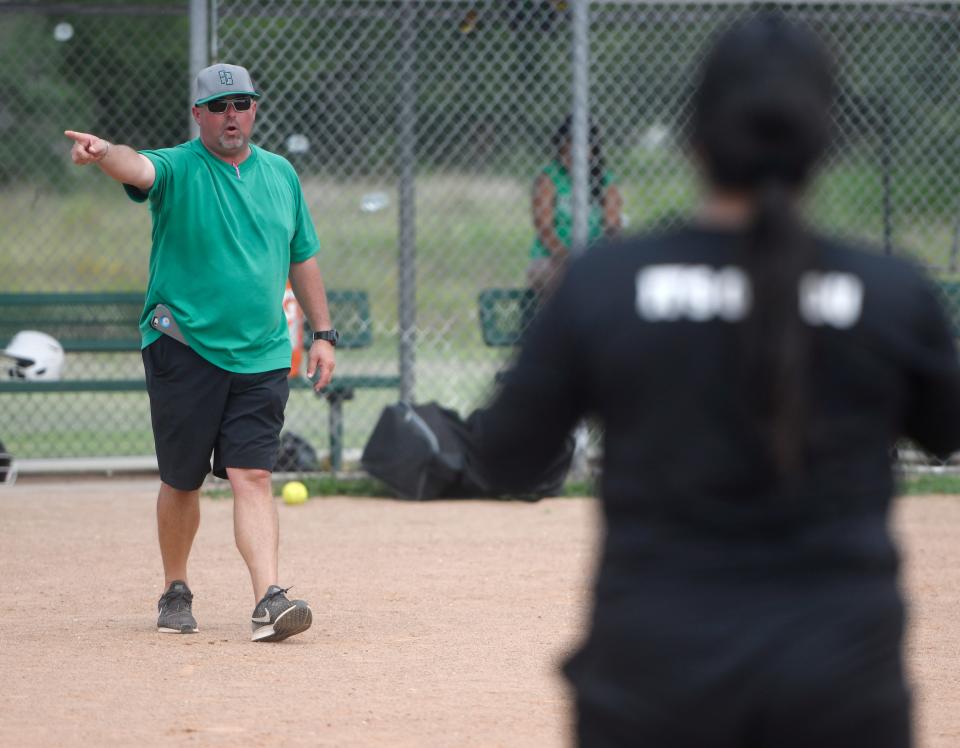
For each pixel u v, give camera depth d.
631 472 6.92
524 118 48.91
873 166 39.78
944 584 23.69
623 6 38.88
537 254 36.44
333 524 29.66
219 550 26.45
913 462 36.53
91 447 39.84
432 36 40.72
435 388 44.38
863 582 6.73
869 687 6.57
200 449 19.06
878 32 42.53
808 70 6.99
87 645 18.44
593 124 35.75
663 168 43.75
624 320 6.93
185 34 53.84
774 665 6.54
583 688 6.98
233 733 14.02
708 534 6.78
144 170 18.20
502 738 13.97
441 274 51.22
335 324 36.25
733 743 6.66
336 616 20.73
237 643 18.62
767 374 6.55
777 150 6.85
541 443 7.29
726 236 6.98
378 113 42.34
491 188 51.12
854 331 6.77
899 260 7.08
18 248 52.69
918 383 7.05
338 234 48.25
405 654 18.03
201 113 18.92
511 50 45.72
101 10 36.69
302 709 15.07
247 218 18.92
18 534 28.12
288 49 37.62
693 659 6.62
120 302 36.72
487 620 20.44
